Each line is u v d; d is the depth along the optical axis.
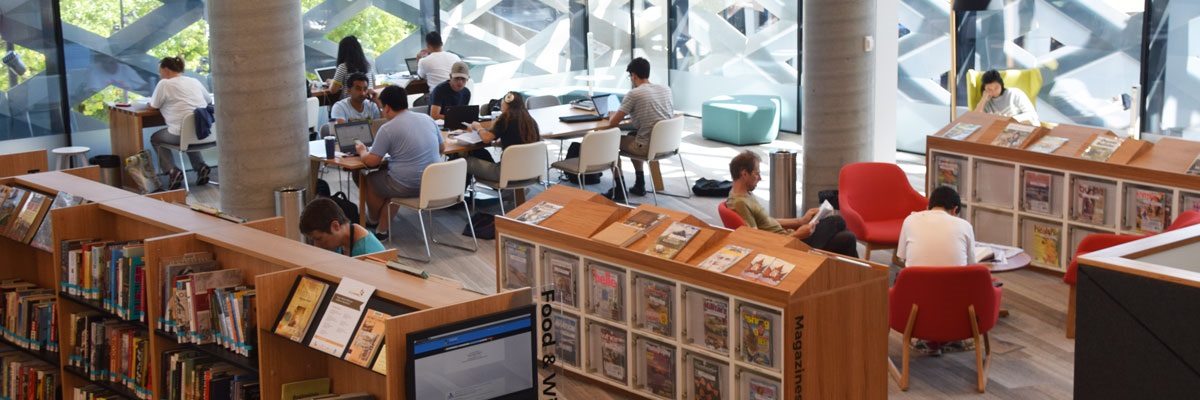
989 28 12.04
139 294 5.03
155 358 4.88
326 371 4.46
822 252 5.46
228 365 4.68
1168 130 10.91
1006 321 7.24
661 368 5.81
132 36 12.26
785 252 5.30
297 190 8.24
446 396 3.79
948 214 6.61
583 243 6.02
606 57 15.84
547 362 4.59
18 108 11.84
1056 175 7.96
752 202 6.92
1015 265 6.73
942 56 12.32
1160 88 10.88
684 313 5.63
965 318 5.98
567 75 15.52
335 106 10.63
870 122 9.69
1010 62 11.95
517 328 3.95
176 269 4.73
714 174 11.96
